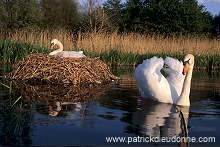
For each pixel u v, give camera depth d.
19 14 29.38
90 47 18.59
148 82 6.05
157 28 35.62
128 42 19.89
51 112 4.93
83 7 29.02
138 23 36.53
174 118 4.71
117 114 4.87
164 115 4.89
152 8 36.50
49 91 7.18
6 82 8.42
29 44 16.89
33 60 9.62
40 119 4.46
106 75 10.12
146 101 6.11
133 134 3.83
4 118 4.44
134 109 5.29
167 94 5.99
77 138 3.65
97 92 7.22
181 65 6.62
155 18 37.12
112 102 5.91
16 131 3.86
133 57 18.25
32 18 29.94
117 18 35.53
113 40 19.64
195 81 10.16
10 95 6.39
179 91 6.22
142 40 21.02
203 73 14.09
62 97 6.39
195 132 3.99
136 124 4.30
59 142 3.50
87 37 19.67
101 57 18.05
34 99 6.04
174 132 3.96
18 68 9.56
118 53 18.08
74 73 9.16
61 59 9.57
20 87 7.61
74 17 35.91
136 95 6.85
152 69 6.12
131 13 38.66
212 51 20.02
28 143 3.45
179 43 20.97
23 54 15.90
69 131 3.91
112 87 8.18
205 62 17.64
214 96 6.93
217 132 4.00
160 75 6.24
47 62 9.47
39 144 3.42
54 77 9.11
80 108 5.29
